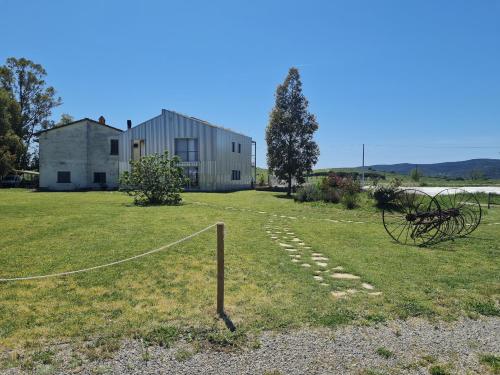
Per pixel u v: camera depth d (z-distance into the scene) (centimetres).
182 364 398
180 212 1620
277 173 3456
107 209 1703
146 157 2122
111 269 716
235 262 781
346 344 442
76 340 443
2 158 4316
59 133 4191
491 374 386
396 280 675
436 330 482
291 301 565
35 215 1447
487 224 1416
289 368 393
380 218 1611
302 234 1152
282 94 3456
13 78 5512
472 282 670
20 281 646
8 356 407
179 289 613
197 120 3638
